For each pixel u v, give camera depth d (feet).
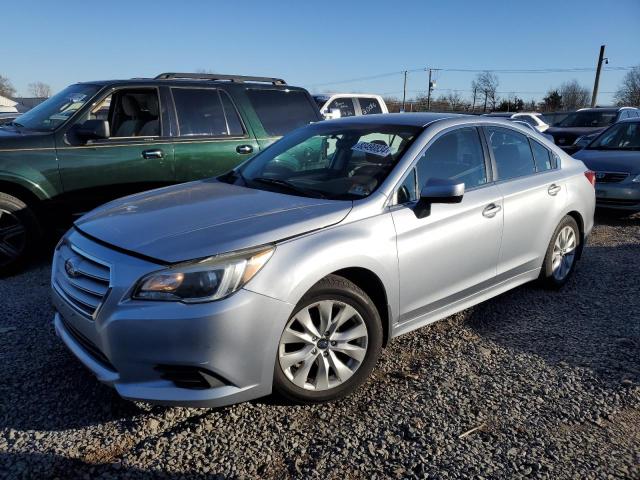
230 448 8.80
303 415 9.72
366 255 10.01
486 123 13.88
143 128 18.98
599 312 14.57
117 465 8.34
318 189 11.48
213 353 8.43
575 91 223.92
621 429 9.39
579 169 16.63
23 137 16.84
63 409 9.75
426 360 11.80
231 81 21.59
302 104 23.13
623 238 23.12
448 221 11.70
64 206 17.56
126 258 8.77
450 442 8.99
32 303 14.67
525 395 10.43
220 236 9.00
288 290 8.96
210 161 20.10
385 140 12.38
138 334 8.36
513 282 14.25
